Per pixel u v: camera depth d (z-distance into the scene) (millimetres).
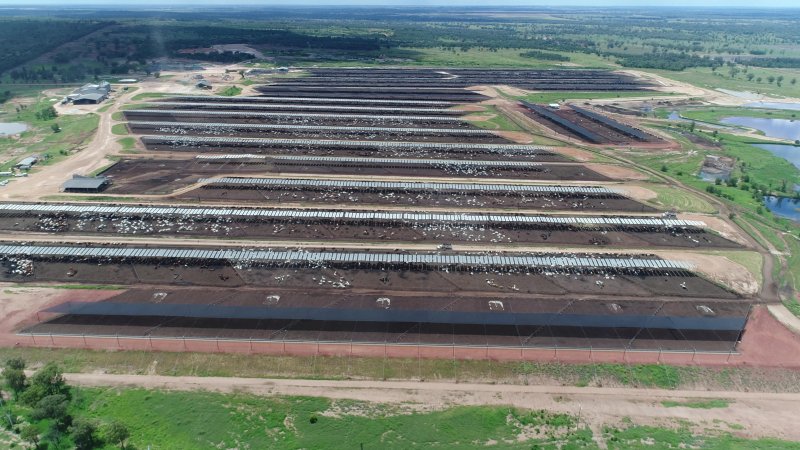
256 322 86375
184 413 69438
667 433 68062
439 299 93812
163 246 109188
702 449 65438
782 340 85938
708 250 114562
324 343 81750
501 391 74812
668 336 85875
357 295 94312
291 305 91000
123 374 76438
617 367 78938
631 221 124500
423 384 75812
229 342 81688
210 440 65812
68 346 80375
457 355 80438
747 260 110500
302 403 71562
